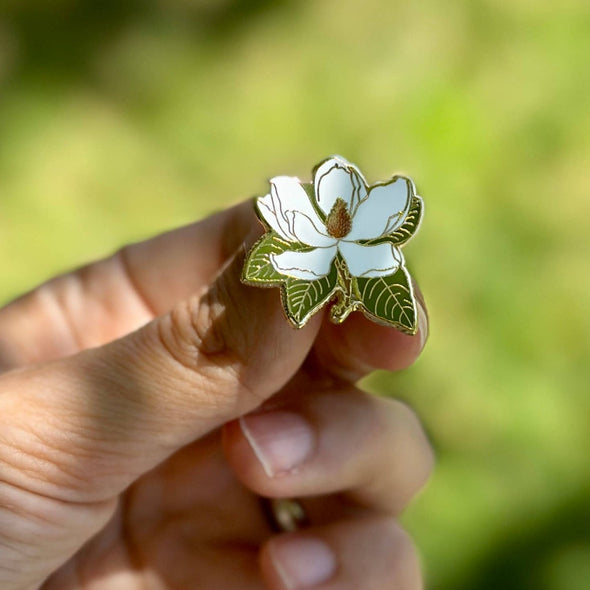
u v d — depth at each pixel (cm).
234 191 50
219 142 52
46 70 56
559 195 47
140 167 51
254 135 52
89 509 25
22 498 24
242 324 23
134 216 49
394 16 55
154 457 25
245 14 57
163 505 30
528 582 37
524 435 39
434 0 55
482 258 44
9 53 56
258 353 24
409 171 48
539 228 46
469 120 50
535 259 45
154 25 57
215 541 30
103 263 30
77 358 24
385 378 40
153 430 24
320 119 52
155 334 24
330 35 55
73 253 48
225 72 55
